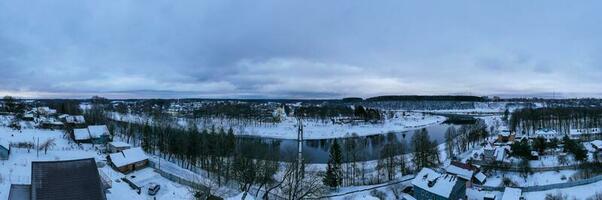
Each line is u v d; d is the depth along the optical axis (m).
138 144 119.94
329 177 82.12
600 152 107.38
